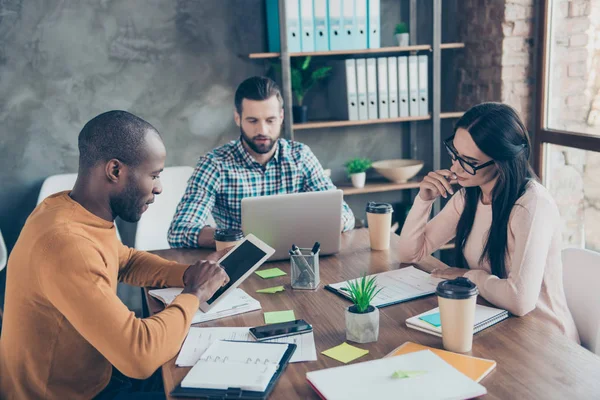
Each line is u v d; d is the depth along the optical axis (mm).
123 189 1494
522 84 3631
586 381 1219
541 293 1781
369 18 3535
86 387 1569
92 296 1338
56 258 1352
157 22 3561
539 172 3639
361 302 1446
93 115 3572
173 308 1471
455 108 4090
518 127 1760
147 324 1372
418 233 2025
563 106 3426
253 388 1226
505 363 1308
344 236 2457
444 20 4055
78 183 1509
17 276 1439
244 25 3688
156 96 3637
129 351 1321
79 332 1388
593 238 3260
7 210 3543
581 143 3229
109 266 1520
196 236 2340
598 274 1785
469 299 1338
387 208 2205
